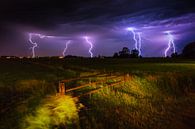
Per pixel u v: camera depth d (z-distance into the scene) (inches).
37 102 506.0
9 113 423.5
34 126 392.5
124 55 5999.0
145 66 2054.6
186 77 1227.9
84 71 1487.5
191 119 637.3
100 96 693.9
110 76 948.0
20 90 676.7
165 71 1482.5
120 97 737.6
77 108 544.7
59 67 1956.2
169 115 656.4
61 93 581.6
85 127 470.9
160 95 915.4
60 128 428.5
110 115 566.9
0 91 684.7
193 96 971.9
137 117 599.8
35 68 2058.3
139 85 947.3
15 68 2096.5
